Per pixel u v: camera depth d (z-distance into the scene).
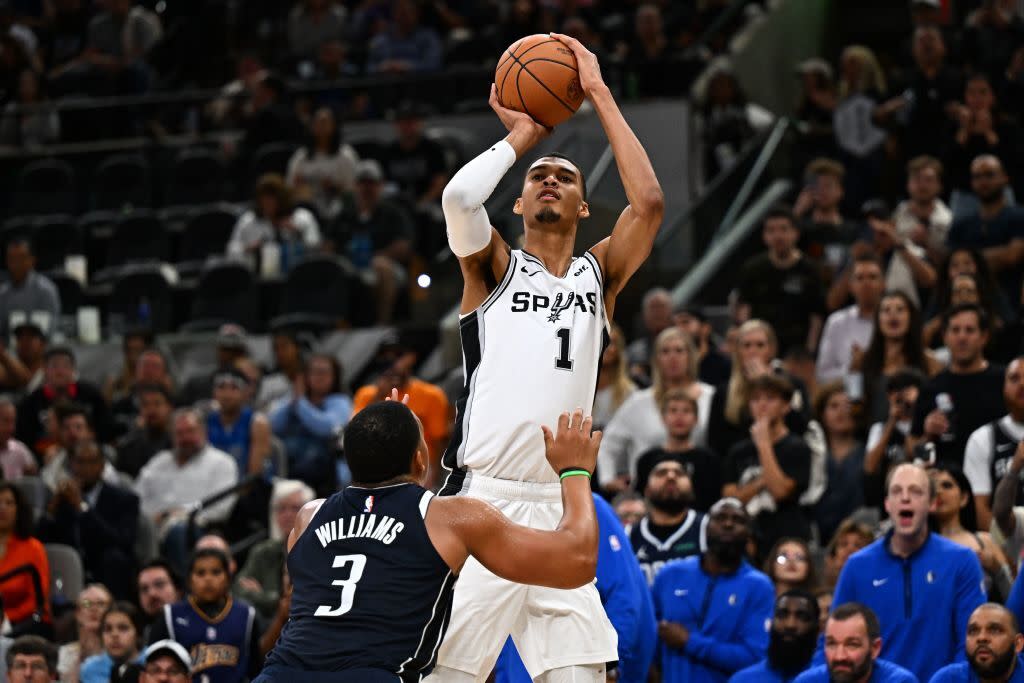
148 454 22.33
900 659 14.40
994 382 17.77
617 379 21.09
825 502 18.44
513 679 12.45
